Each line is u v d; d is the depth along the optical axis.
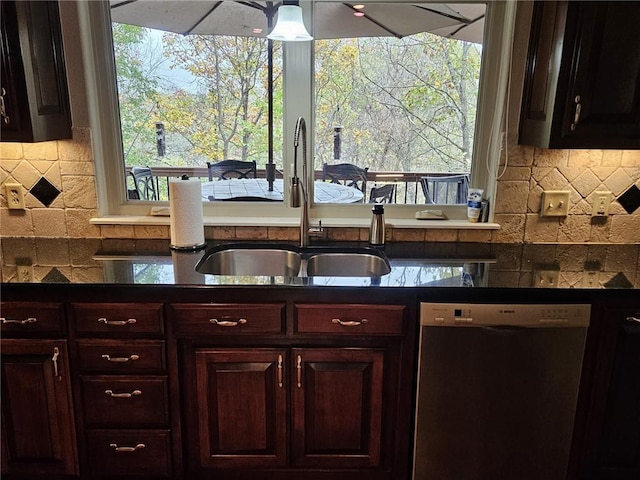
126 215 2.25
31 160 2.13
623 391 1.74
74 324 1.69
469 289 1.66
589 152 2.10
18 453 1.80
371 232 2.12
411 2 2.05
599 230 2.19
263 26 2.08
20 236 2.21
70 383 1.74
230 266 2.12
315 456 1.81
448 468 1.80
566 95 1.74
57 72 2.00
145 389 1.74
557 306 1.65
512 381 1.71
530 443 1.78
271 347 1.71
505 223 2.19
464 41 2.09
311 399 1.75
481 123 2.15
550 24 1.83
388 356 1.72
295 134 1.96
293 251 2.10
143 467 1.82
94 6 2.03
